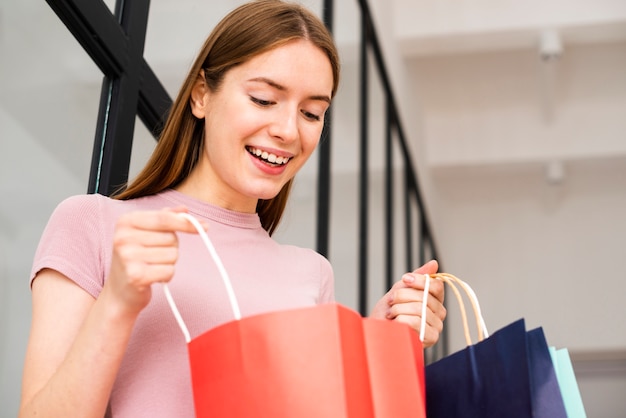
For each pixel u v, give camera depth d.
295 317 0.81
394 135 4.60
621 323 5.98
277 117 1.06
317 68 1.08
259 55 1.08
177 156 1.16
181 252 1.06
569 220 6.47
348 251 3.13
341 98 3.23
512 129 6.04
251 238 1.16
